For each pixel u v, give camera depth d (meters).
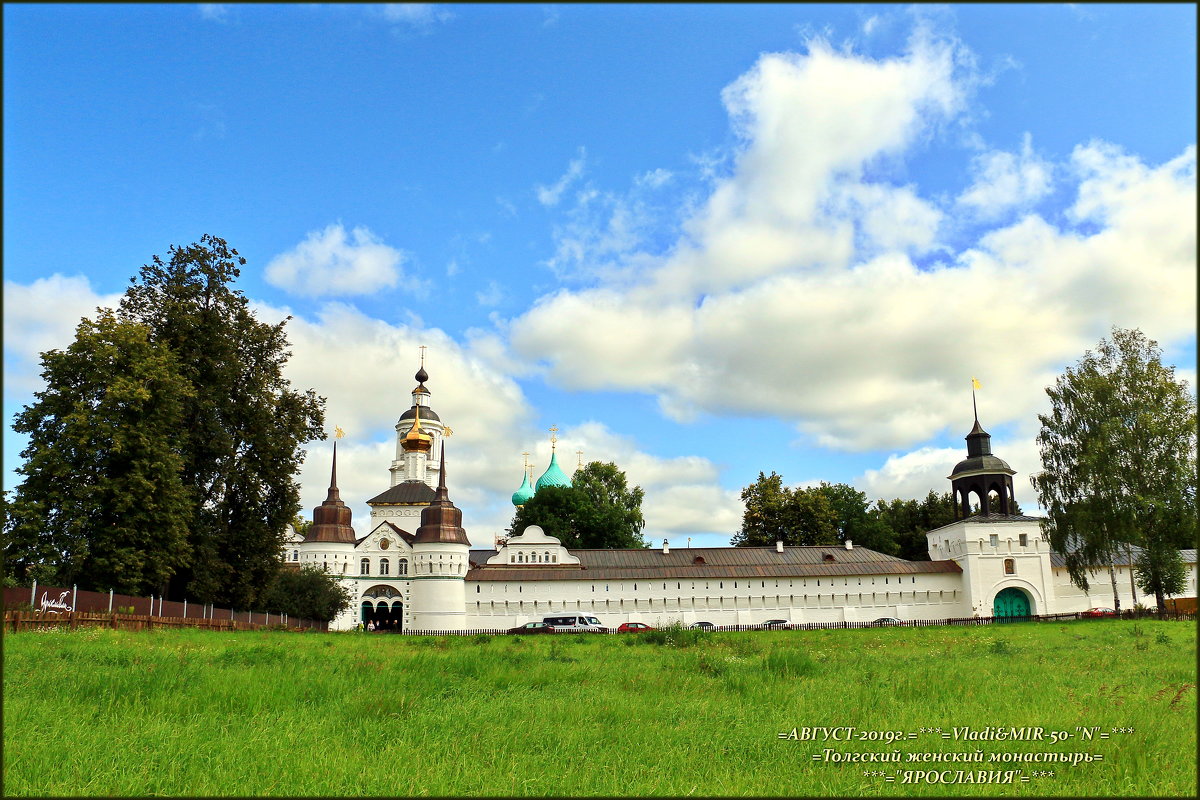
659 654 34.09
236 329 63.16
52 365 51.69
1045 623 73.69
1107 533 73.19
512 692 19.66
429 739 14.35
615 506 130.00
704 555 101.12
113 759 12.57
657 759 13.05
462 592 97.44
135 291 59.88
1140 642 39.84
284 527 65.25
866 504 122.06
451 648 38.09
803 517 114.94
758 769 12.66
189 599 59.44
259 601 65.88
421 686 19.88
